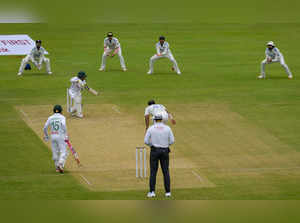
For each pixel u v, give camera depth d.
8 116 80.19
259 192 54.97
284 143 70.06
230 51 135.00
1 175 58.88
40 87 97.62
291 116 81.06
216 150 67.56
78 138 71.19
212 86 98.81
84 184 56.66
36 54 105.88
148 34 159.25
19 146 68.06
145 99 90.00
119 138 71.25
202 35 157.75
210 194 54.34
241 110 83.88
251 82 102.00
